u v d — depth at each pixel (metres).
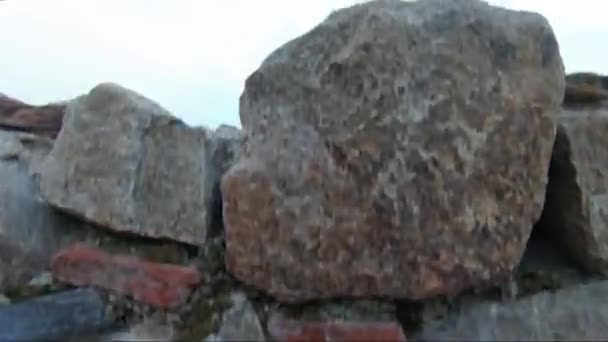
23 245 1.55
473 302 1.46
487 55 1.41
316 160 1.40
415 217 1.38
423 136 1.39
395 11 1.44
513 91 1.40
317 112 1.42
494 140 1.39
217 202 1.58
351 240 1.39
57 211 1.59
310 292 1.41
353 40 1.42
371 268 1.39
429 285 1.40
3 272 1.53
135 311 1.48
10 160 1.68
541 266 1.54
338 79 1.42
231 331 1.42
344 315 1.42
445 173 1.38
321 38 1.46
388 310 1.44
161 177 1.53
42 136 1.80
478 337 1.41
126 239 1.55
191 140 1.57
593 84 1.70
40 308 1.47
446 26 1.42
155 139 1.54
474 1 1.46
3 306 1.47
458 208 1.39
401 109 1.39
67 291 1.50
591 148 1.50
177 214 1.52
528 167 1.41
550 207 1.55
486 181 1.39
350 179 1.39
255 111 1.47
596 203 1.49
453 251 1.39
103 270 1.51
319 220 1.39
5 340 1.42
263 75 1.47
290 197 1.40
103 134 1.54
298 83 1.44
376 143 1.39
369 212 1.38
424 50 1.41
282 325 1.41
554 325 1.44
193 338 1.43
